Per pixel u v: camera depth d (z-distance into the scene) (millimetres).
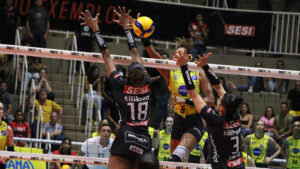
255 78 31422
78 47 30609
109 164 11961
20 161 20156
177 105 14992
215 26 34312
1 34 30062
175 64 14391
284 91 31969
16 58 29625
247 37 34625
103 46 12461
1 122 17250
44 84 26156
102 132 19312
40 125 25000
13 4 31859
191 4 36156
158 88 28312
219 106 12844
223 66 14680
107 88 27328
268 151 23344
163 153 22031
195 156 20906
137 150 11805
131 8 33062
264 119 27438
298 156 22719
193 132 14633
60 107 26281
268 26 34719
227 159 12359
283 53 34562
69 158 14312
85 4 32469
